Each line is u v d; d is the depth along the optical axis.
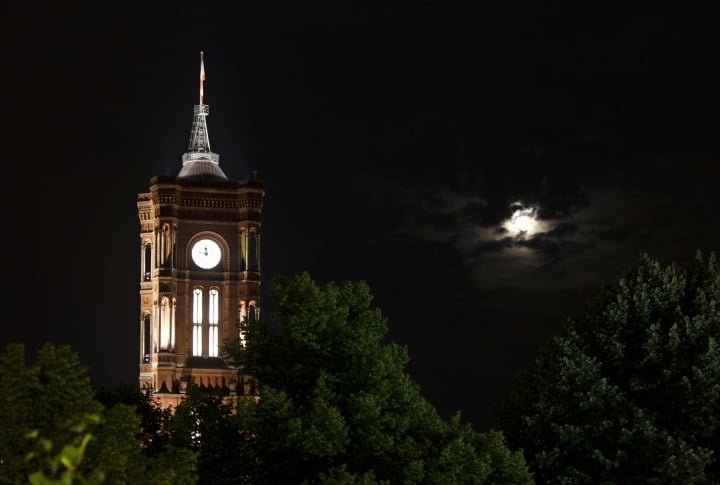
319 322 75.31
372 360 74.81
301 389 75.25
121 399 101.75
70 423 58.31
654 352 84.69
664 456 81.31
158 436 89.62
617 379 88.06
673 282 89.56
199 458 74.31
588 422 85.56
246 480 74.00
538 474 89.06
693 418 82.06
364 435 72.44
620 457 82.06
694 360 84.00
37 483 22.56
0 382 62.06
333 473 68.56
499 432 79.56
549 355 96.25
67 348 64.06
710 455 79.88
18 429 59.94
